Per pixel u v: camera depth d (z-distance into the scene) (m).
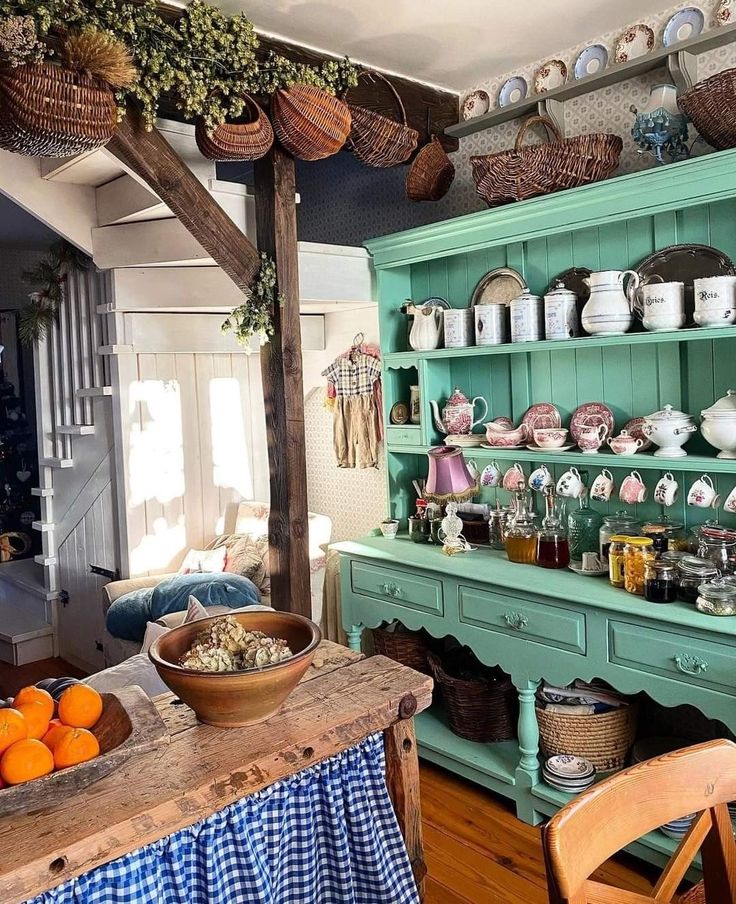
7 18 1.95
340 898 1.61
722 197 2.35
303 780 1.55
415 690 1.68
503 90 3.32
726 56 2.64
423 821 2.79
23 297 6.82
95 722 1.46
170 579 3.55
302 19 2.74
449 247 3.14
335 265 3.45
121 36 2.27
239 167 4.90
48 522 4.80
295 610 3.09
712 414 2.48
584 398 3.04
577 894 1.04
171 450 4.19
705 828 1.25
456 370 3.48
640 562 2.48
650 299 2.57
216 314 4.21
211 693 1.44
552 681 2.62
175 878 1.37
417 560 3.05
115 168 3.38
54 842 1.18
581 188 2.64
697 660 2.24
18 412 6.69
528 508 3.06
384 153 3.01
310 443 4.48
